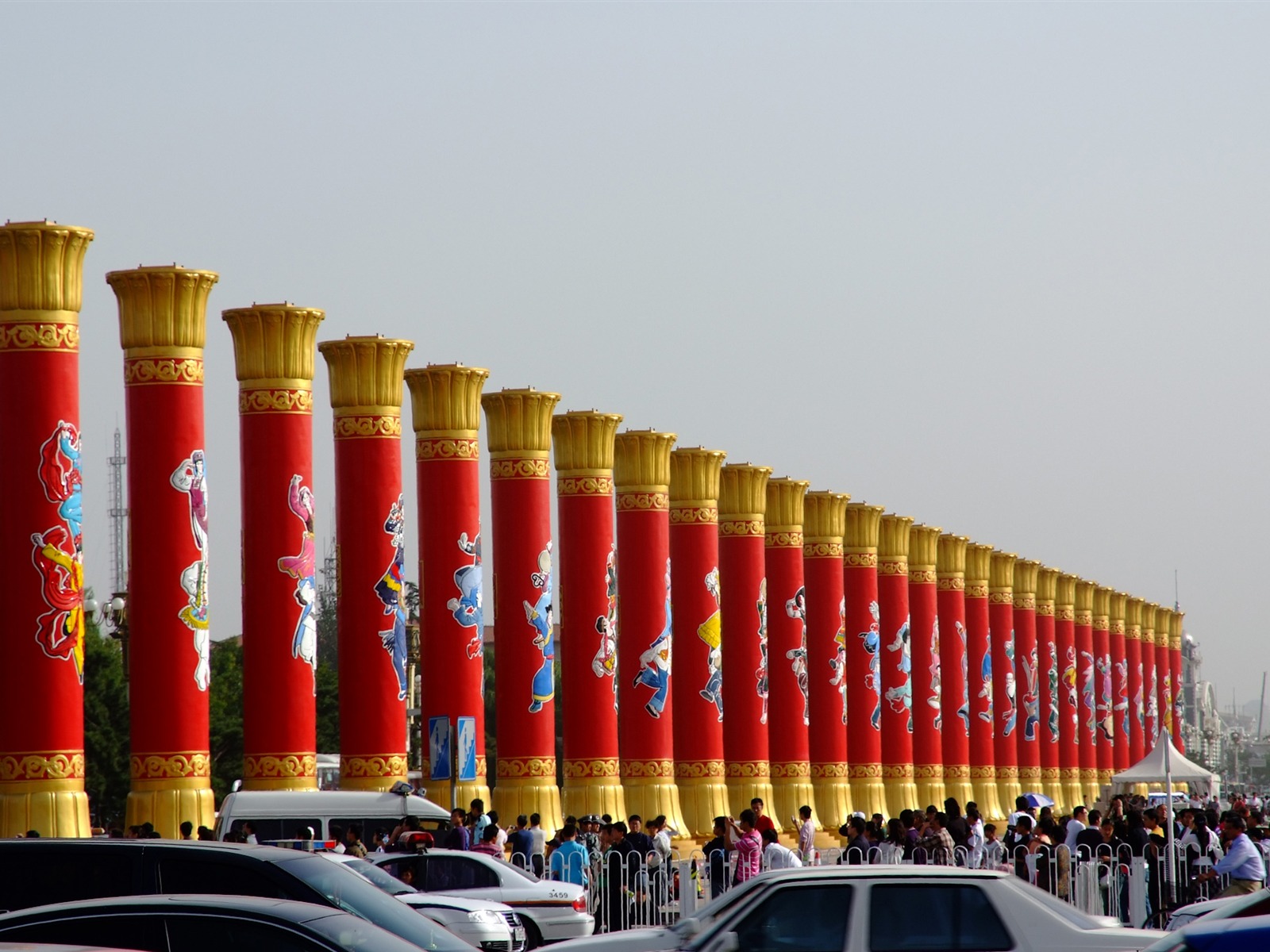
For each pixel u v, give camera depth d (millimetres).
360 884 18609
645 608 54094
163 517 36656
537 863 35000
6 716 34312
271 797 35094
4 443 34594
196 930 15406
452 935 18297
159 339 36844
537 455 48500
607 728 51062
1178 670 138125
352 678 42469
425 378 46031
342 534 42906
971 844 36281
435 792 44375
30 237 34531
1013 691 90250
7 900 18156
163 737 36469
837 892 18219
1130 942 17844
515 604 48000
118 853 18250
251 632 39438
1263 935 11820
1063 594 104562
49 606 34438
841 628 67062
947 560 82062
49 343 34688
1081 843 34906
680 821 53875
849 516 70812
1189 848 35562
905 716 73062
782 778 62875
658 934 18734
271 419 39469
